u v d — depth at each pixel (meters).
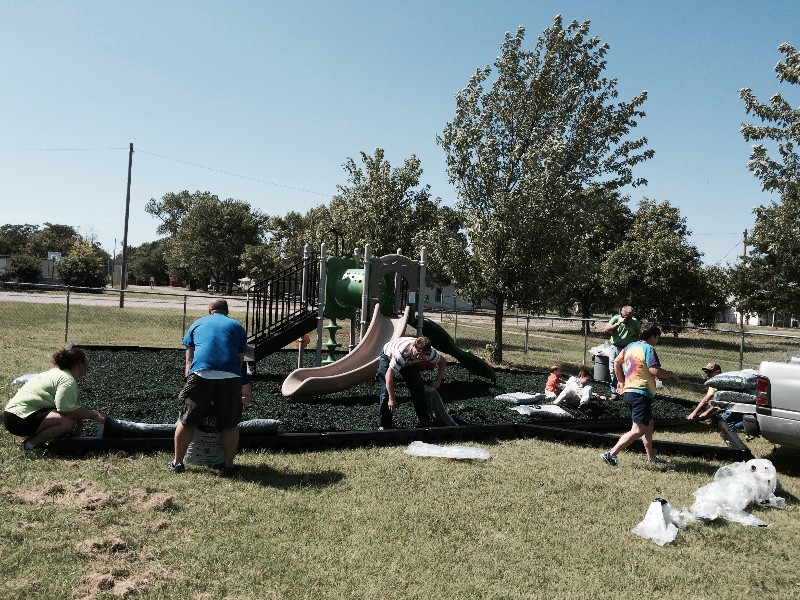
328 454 6.55
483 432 7.85
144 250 125.44
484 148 16.73
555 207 15.87
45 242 102.69
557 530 4.80
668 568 4.26
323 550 4.18
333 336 12.88
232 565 3.88
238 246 88.38
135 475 5.41
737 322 73.62
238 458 6.17
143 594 3.47
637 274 32.72
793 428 6.80
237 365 5.79
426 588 3.76
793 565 4.43
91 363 12.04
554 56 16.50
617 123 16.67
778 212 13.07
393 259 11.37
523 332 33.44
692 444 7.44
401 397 10.04
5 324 19.83
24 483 5.03
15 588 3.39
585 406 9.62
